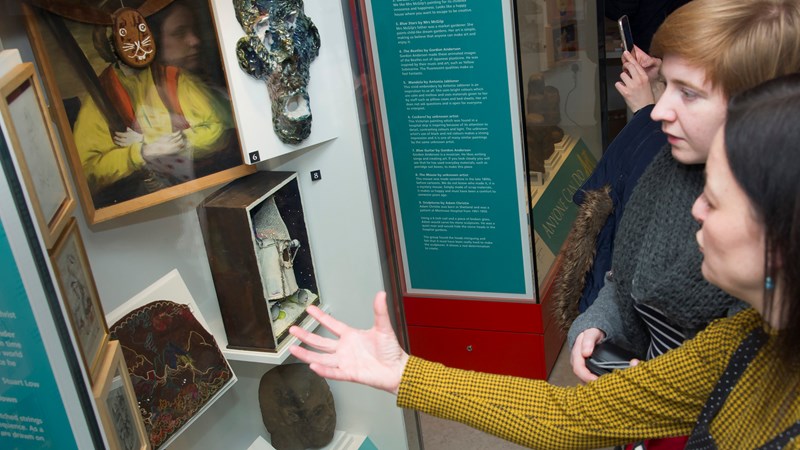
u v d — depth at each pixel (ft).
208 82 5.28
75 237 3.79
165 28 4.96
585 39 11.35
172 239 5.35
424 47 8.55
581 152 11.37
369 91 6.15
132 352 4.92
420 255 9.78
